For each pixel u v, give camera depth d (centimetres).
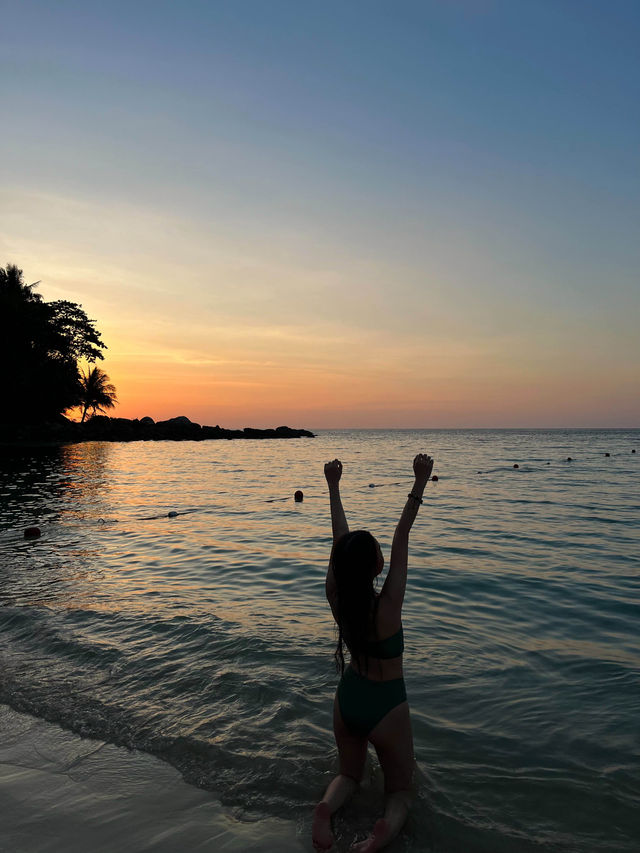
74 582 791
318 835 263
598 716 411
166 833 292
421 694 446
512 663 506
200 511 1559
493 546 1027
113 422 8006
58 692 452
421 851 281
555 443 7681
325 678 470
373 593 299
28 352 5525
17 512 1505
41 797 323
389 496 1914
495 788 329
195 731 391
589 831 295
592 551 984
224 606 674
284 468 3381
